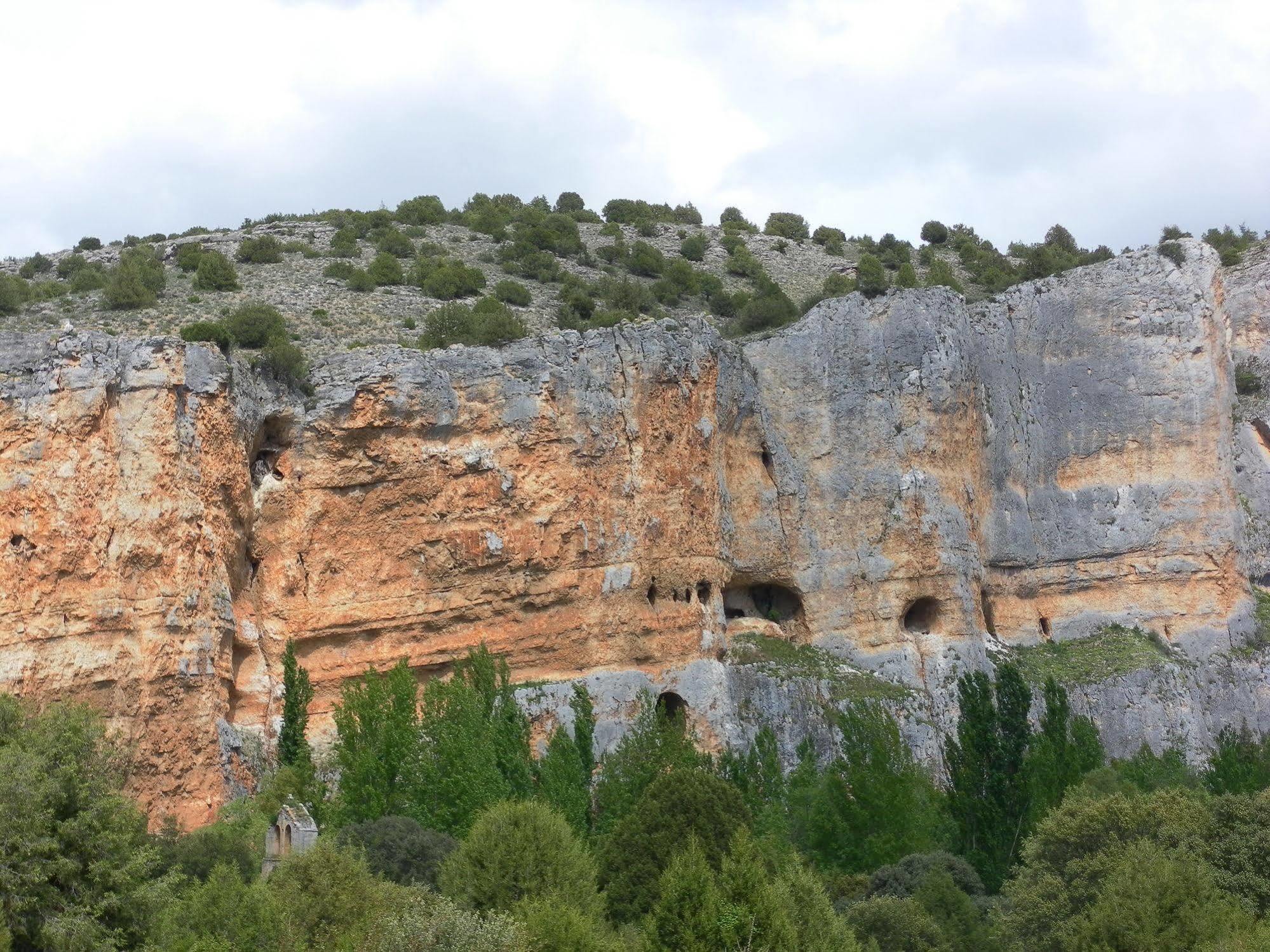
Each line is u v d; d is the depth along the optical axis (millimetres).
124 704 58562
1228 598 86438
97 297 82688
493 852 50312
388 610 67562
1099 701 79625
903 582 78375
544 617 69312
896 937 53125
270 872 50406
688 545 72875
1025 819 70812
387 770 60688
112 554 59531
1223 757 78375
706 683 71750
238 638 64750
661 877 47844
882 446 80312
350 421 67375
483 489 69000
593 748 67688
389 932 42906
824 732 72750
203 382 63156
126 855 42750
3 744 44500
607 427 71625
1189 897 49094
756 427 79312
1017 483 86812
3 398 59438
